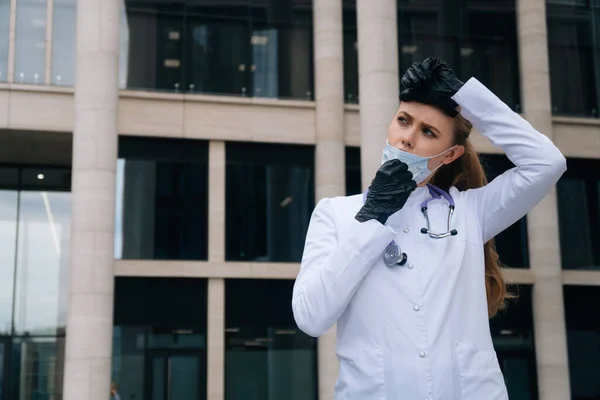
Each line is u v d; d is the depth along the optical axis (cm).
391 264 250
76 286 2166
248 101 2419
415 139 256
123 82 2359
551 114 2558
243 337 2364
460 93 256
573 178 2594
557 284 2475
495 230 277
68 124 2286
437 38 2542
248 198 2420
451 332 247
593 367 2528
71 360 2136
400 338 245
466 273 257
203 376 2316
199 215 2380
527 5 2562
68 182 2661
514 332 2486
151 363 2294
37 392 2522
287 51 2483
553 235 2494
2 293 2558
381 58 2322
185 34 2419
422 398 240
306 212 2442
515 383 2466
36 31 2317
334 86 2433
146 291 2320
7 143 2406
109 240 2205
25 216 2617
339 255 243
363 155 2312
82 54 2250
